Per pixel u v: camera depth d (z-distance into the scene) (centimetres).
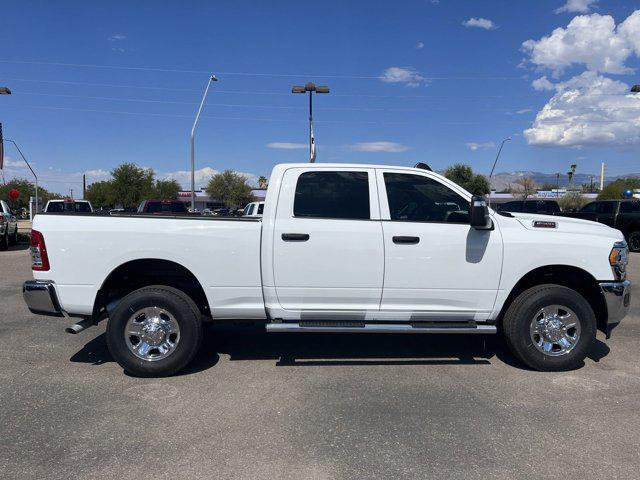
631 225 1805
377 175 520
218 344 620
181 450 359
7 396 455
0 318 741
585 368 534
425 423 402
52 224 495
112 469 334
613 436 381
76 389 472
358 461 345
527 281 550
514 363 549
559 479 324
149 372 499
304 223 504
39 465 339
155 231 498
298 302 511
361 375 511
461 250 510
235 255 504
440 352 587
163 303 496
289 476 327
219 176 7644
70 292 496
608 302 520
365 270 506
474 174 6044
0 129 2638
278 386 480
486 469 335
